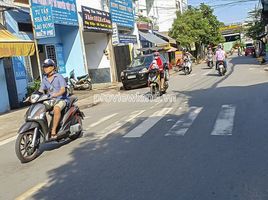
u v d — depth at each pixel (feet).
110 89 76.07
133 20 110.83
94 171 20.29
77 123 28.45
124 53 93.81
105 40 92.68
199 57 204.23
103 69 93.25
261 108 35.70
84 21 79.46
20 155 23.53
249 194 15.69
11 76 55.26
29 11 61.31
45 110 25.27
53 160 23.75
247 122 29.78
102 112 44.14
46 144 28.60
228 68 107.65
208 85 63.36
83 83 75.46
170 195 16.03
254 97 43.39
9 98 55.11
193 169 19.22
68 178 19.56
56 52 75.66
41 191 17.99
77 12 77.66
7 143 32.32
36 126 24.59
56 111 25.84
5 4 50.52
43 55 71.05
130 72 72.43
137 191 16.78
